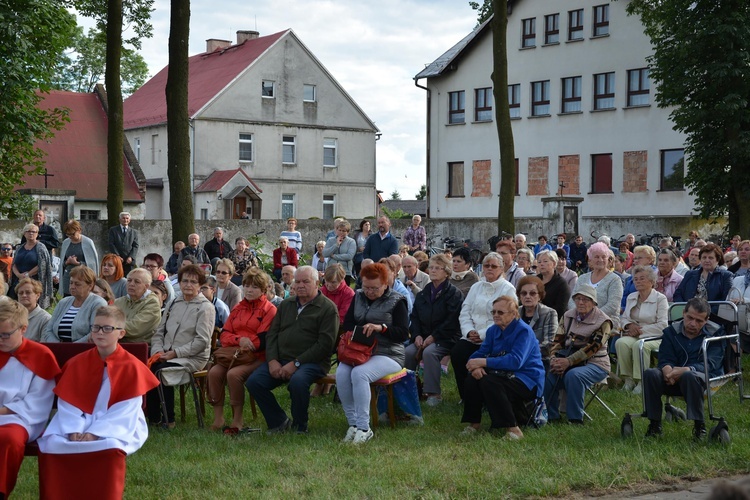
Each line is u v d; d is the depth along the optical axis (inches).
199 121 1843.0
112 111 864.9
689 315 320.5
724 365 345.4
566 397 355.6
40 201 951.0
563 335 360.5
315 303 342.6
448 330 390.0
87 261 562.6
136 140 2006.6
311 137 2001.7
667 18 1194.6
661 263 471.2
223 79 1915.6
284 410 378.6
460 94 1771.7
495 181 1716.3
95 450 224.7
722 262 483.8
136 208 1658.5
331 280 395.9
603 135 1593.3
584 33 1605.6
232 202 1818.4
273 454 298.5
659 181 1533.0
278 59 1946.4
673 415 340.5
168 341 350.6
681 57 1147.3
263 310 355.3
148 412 352.5
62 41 1008.2
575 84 1632.6
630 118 1558.8
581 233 1304.1
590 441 311.0
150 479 268.1
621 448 299.7
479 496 248.7
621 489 259.4
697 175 1186.6
